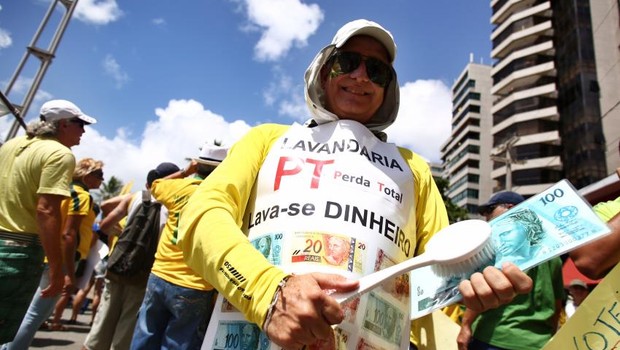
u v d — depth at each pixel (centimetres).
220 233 98
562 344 118
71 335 538
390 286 116
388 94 157
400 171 129
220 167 122
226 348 110
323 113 140
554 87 4666
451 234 95
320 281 87
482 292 87
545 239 92
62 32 772
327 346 97
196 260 101
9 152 261
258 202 122
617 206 174
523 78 4991
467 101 7000
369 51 148
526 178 4628
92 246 515
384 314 112
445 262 90
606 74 4272
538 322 268
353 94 144
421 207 141
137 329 269
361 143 128
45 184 246
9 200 246
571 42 4553
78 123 301
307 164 121
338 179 118
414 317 108
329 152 124
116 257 334
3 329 237
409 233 126
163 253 271
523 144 4728
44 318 283
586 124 4159
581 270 149
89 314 871
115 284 341
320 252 108
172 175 379
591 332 117
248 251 95
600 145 4066
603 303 118
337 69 145
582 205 91
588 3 4566
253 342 106
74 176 420
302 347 88
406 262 90
